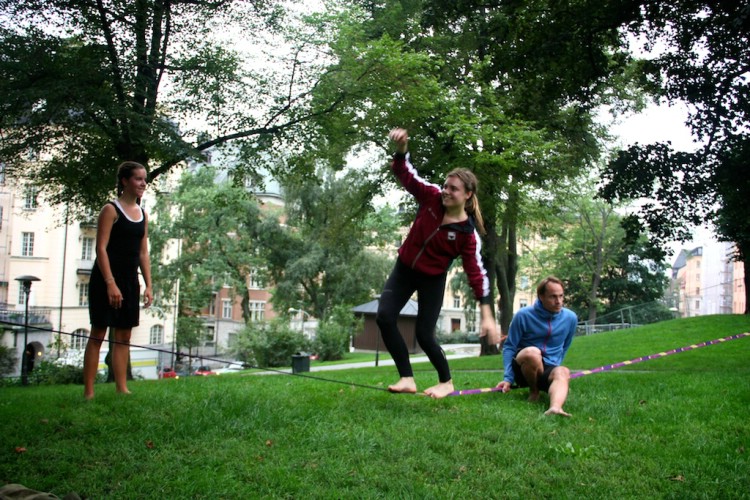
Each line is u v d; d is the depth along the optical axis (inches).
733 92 558.3
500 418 200.7
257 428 179.6
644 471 153.6
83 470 144.2
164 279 1630.2
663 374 362.0
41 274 1646.2
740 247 726.5
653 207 619.2
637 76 741.9
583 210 1728.6
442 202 187.9
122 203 223.9
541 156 735.7
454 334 2272.4
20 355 1327.5
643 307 1553.9
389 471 147.6
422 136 768.3
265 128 633.6
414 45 783.7
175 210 1820.9
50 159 653.9
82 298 1722.4
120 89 547.2
